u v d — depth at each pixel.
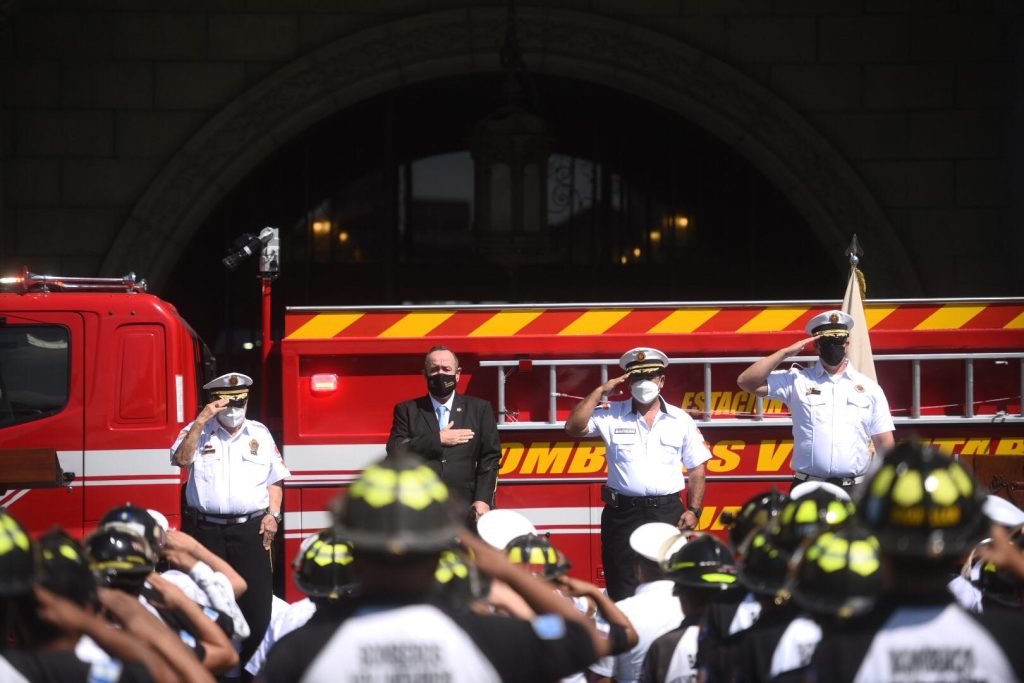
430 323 19.39
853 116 31.73
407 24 31.22
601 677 11.15
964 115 31.70
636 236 33.28
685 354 19.47
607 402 18.02
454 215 33.25
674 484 17.64
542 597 6.89
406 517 6.19
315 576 9.55
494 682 6.31
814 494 8.33
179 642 7.81
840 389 17.69
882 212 31.56
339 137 33.12
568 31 31.39
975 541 6.35
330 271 33.03
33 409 19.73
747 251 33.25
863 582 6.90
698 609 9.22
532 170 27.27
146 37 31.20
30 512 19.66
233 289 32.81
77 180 31.12
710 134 33.09
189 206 31.36
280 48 31.41
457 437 18.03
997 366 19.86
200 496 17.41
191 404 20.47
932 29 31.66
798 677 6.86
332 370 19.42
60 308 19.86
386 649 6.21
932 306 19.66
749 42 31.70
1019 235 30.55
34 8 30.94
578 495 19.39
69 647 6.94
